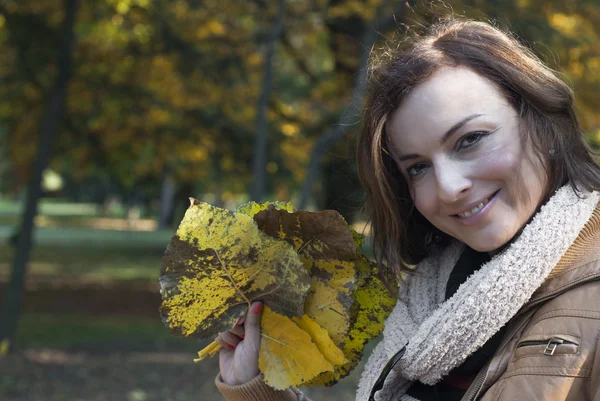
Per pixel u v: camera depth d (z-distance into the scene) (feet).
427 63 4.48
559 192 4.37
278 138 36.70
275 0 31.32
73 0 29.35
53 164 42.19
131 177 50.29
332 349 4.69
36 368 26.81
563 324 4.03
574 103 4.61
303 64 37.76
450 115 4.35
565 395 3.91
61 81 29.78
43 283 52.42
